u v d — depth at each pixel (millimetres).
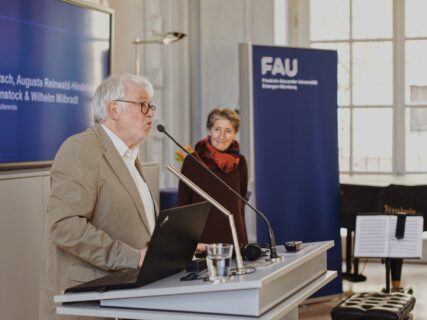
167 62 8156
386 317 4301
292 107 6227
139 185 3184
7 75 4770
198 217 2807
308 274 2906
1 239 4348
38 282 4699
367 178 8398
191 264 2742
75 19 5574
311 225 6383
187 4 8414
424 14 8719
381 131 8781
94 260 2852
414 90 8758
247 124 6078
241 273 2512
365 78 8805
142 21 7762
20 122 4910
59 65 5371
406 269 8242
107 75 6055
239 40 8516
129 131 3088
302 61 6258
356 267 7648
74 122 5586
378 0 8758
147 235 3078
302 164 6305
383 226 5539
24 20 4941
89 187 2920
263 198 6113
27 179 4590
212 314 2406
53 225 2861
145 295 2457
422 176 8750
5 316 4402
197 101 8602
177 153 7238
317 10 8828
